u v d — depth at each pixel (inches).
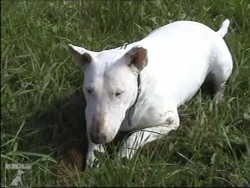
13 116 92.1
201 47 97.2
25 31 108.3
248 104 97.7
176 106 92.7
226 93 102.3
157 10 118.1
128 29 113.4
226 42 109.8
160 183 80.3
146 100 87.0
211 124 92.2
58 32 110.6
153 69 88.2
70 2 122.4
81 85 98.8
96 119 79.7
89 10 119.7
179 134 90.2
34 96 94.7
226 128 91.4
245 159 86.0
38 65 100.2
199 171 84.7
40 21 112.8
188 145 87.7
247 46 110.0
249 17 118.3
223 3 121.4
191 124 94.0
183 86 93.6
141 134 87.0
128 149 85.3
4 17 108.9
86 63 83.7
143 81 85.7
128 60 82.3
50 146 89.4
